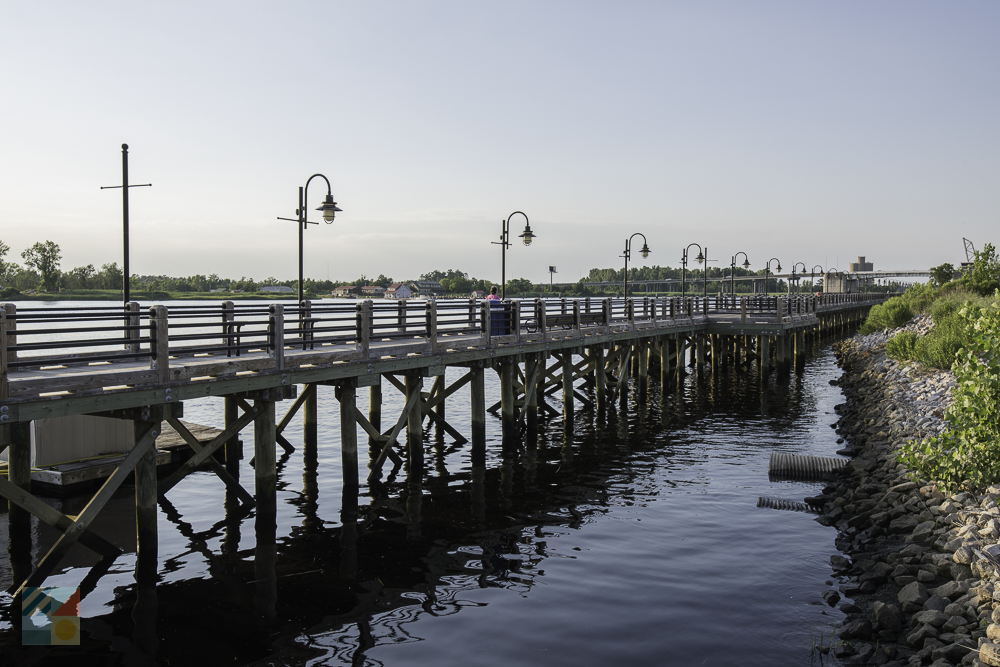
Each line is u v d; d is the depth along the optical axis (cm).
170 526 1272
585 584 1020
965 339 2492
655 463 1769
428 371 1634
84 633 867
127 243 1429
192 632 871
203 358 1291
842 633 838
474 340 1791
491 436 2130
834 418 2417
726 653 814
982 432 1196
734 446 1972
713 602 955
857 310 8388
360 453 1880
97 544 1061
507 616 917
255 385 1197
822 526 1282
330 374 1347
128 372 1005
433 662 800
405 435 2116
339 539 1215
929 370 2586
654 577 1044
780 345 3459
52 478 1335
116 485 1030
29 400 885
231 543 1191
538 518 1330
